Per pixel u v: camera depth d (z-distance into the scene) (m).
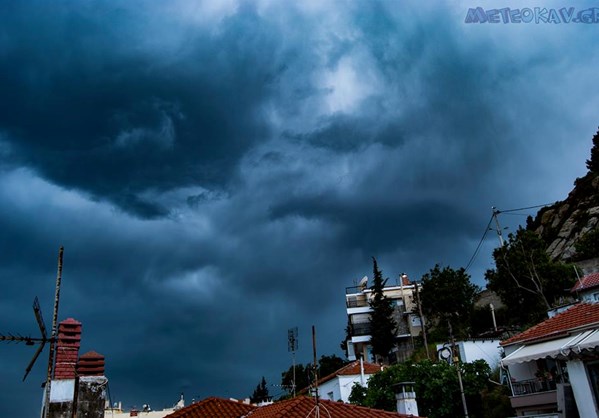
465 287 60.16
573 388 23.50
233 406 24.81
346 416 19.94
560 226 67.12
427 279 62.59
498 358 39.44
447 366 35.00
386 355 68.50
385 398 34.75
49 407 14.68
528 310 48.12
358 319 78.75
